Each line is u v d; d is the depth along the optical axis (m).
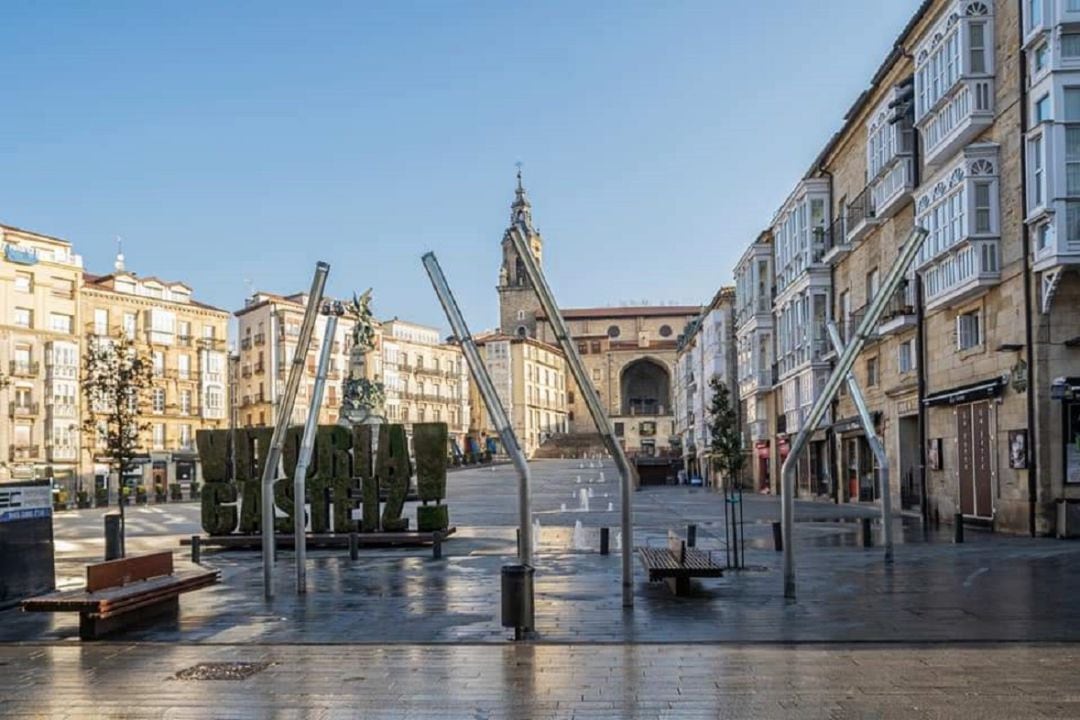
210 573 15.03
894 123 31.62
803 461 47.16
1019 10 23.77
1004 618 12.55
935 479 29.86
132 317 82.00
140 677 10.20
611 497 54.28
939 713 8.36
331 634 12.36
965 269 25.89
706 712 8.50
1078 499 22.72
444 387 125.81
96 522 41.75
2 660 11.16
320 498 25.66
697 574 14.34
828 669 9.95
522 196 141.38
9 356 70.56
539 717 8.45
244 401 102.69
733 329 68.56
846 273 39.28
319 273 15.77
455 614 13.73
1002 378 24.62
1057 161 21.77
